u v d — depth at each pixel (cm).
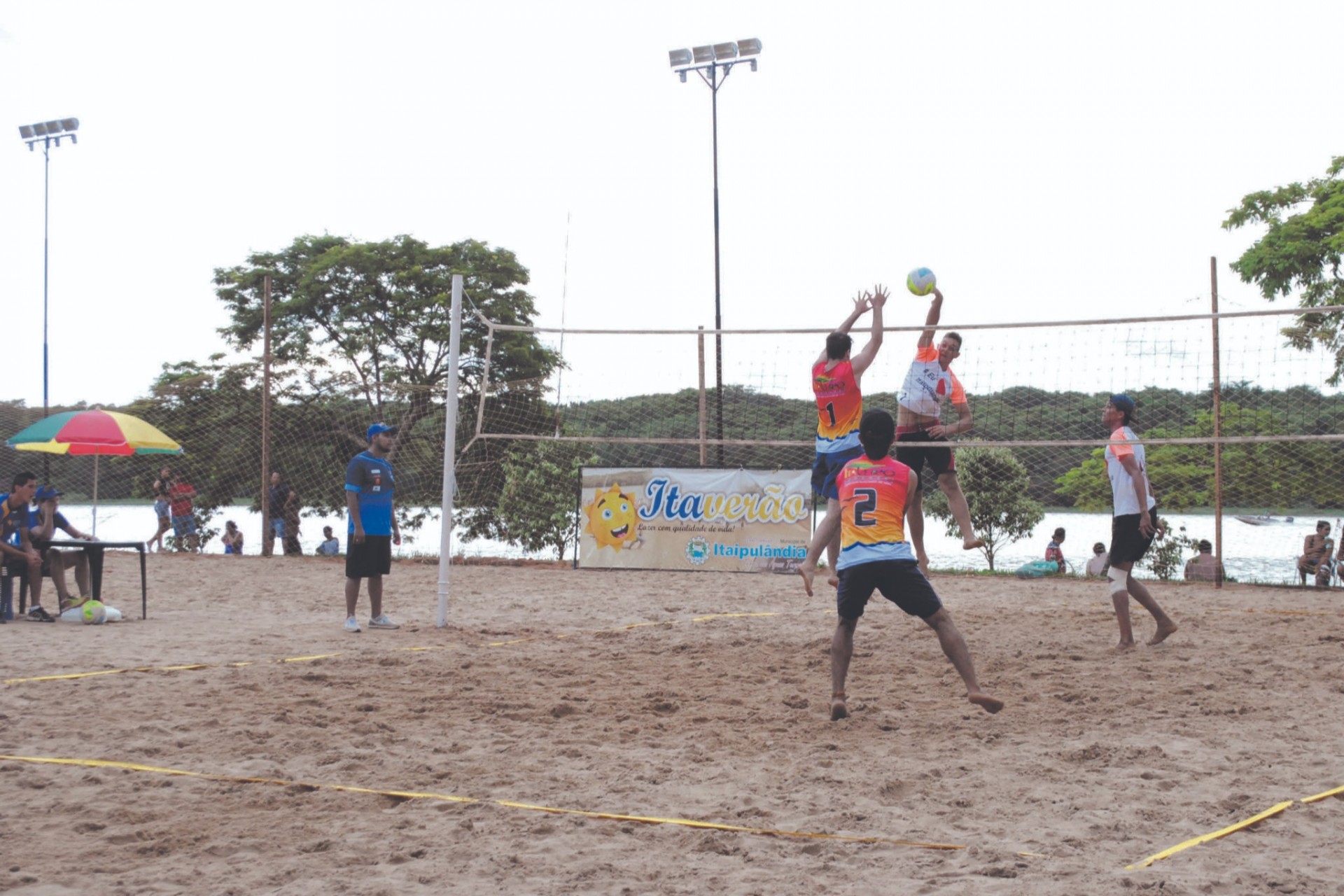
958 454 2056
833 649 515
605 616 935
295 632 825
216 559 1534
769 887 302
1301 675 616
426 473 1750
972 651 716
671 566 1368
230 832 351
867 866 319
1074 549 2348
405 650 730
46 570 910
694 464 1570
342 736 480
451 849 334
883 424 511
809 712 536
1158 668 645
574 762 439
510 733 489
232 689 581
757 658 694
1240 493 1416
